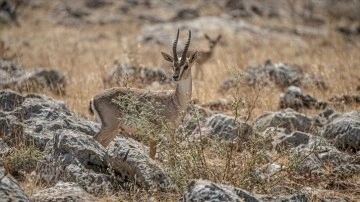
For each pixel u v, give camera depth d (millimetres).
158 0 126375
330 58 56594
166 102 27906
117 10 115875
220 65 53281
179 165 23172
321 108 36938
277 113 31969
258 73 44062
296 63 56344
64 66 52844
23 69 44500
